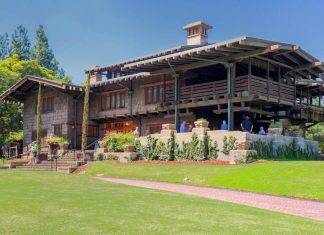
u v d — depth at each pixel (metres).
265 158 21.66
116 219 8.57
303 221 9.20
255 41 22.38
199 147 22.34
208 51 23.62
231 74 24.75
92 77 40.22
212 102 25.75
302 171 15.91
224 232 7.70
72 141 35.69
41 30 79.00
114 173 21.61
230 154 20.41
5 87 45.28
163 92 31.02
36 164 27.81
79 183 15.91
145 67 28.33
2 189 13.32
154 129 32.78
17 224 8.12
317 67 26.80
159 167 21.27
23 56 77.25
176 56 25.02
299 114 28.48
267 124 30.72
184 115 29.12
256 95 23.84
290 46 23.88
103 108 36.09
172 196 12.45
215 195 13.95
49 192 12.70
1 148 44.19
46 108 37.91
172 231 7.65
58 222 8.28
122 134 27.59
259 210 10.55
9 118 44.03
